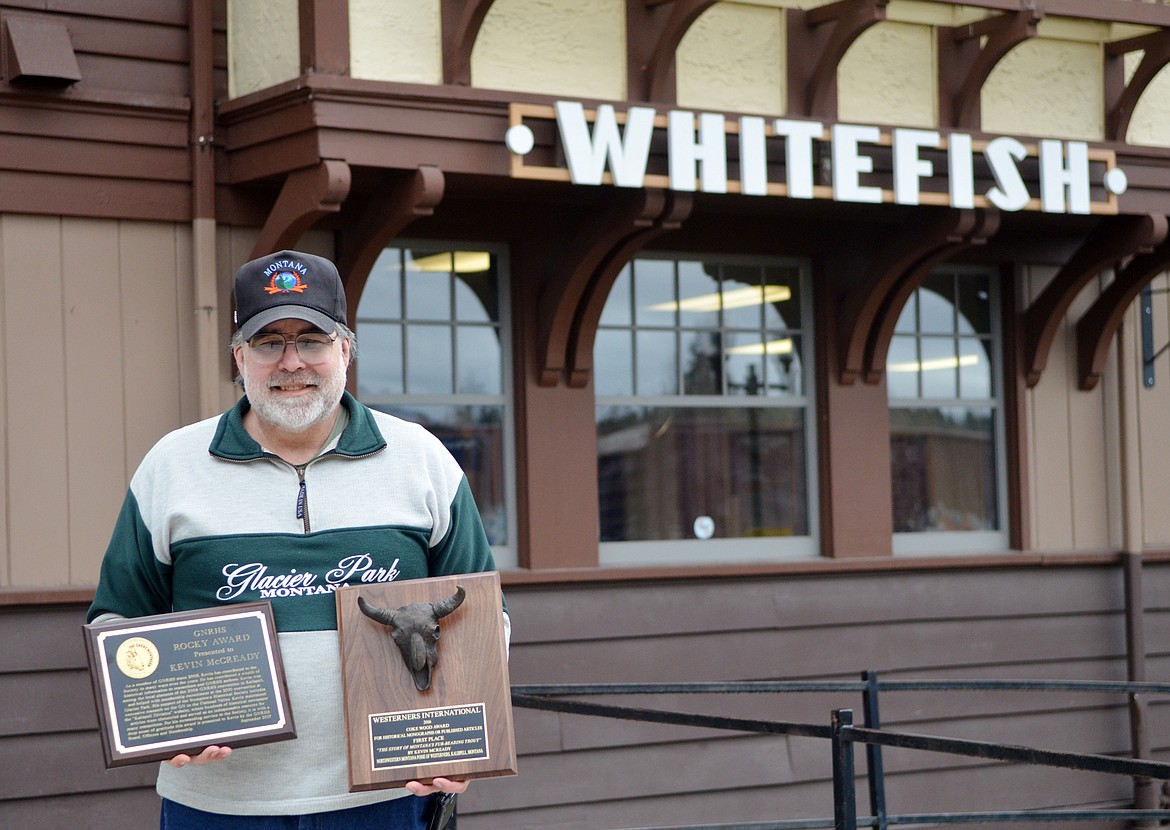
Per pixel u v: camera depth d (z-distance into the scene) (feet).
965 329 24.34
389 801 8.58
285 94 17.34
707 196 19.98
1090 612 24.43
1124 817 16.47
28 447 17.95
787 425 22.84
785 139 19.66
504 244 20.94
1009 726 23.58
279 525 8.47
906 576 23.04
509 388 20.90
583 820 20.65
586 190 19.56
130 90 18.47
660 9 20.02
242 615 8.13
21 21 17.69
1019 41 20.43
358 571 8.51
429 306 20.56
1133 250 22.53
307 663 8.34
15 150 17.72
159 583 8.61
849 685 16.06
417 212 17.76
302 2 17.54
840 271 22.70
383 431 8.88
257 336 8.45
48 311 18.10
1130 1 21.06
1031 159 21.40
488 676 8.36
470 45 18.20
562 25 19.36
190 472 8.55
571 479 20.75
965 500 24.12
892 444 23.67
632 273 21.88
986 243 23.75
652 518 21.79
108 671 7.86
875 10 19.57
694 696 21.44
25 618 17.90
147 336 18.61
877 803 16.19
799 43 20.97
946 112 21.83
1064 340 24.59
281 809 8.28
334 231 19.45
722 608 21.67
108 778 18.19
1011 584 23.84
